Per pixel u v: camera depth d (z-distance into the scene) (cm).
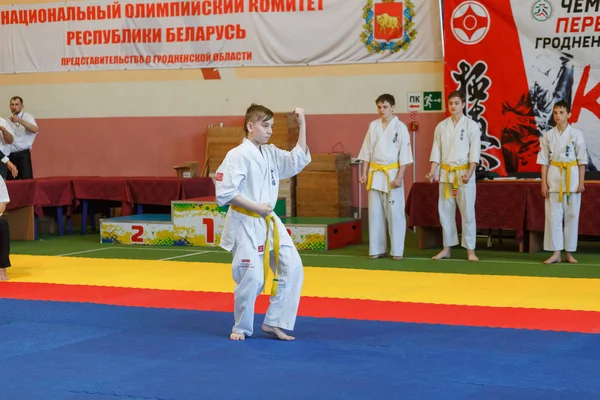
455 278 866
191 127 1424
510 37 1226
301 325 641
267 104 1377
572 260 984
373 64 1312
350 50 1322
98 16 1463
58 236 1306
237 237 589
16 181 1236
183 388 469
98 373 504
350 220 1180
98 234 1327
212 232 1153
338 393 455
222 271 932
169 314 689
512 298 751
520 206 1057
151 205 1327
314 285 830
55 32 1493
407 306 715
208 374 498
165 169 1445
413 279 862
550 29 1206
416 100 1294
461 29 1248
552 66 1209
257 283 589
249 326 596
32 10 1504
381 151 1008
